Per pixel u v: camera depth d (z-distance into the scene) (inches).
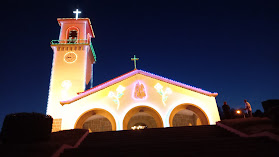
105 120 890.7
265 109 491.5
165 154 302.8
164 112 752.3
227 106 659.4
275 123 353.1
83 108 743.7
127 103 762.8
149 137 445.4
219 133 469.4
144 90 787.4
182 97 776.3
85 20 1205.7
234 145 315.0
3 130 352.2
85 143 427.5
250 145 308.3
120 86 789.9
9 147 309.9
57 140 411.2
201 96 778.2
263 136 339.9
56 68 1031.6
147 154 307.1
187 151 309.3
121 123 729.6
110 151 324.8
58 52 1080.2
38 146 314.2
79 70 1029.8
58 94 962.7
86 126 874.8
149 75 816.3
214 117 743.7
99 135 491.2
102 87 783.7
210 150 304.2
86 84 1077.8
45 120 392.2
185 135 454.0
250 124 443.5
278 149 285.7
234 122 483.5
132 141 408.2
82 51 1085.8
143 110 765.9
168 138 428.5
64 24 1191.6
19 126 354.3
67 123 714.2
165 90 788.6
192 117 935.7
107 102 760.3
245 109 676.7
